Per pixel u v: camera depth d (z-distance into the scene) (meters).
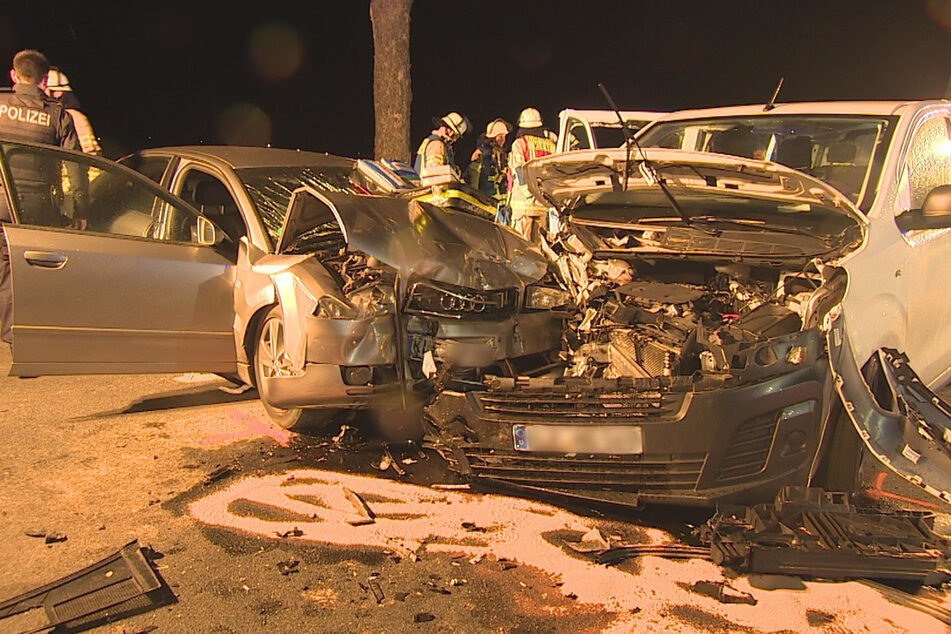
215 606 3.32
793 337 3.99
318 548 3.81
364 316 4.64
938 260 5.07
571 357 4.88
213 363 5.57
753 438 3.97
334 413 5.22
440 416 4.28
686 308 4.64
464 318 4.85
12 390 6.04
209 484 4.46
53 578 3.50
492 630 3.23
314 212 5.40
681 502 3.92
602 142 7.59
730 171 4.72
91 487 4.38
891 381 4.39
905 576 3.62
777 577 3.65
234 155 6.35
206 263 5.50
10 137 5.25
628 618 3.34
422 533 3.99
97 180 5.43
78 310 5.18
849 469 4.38
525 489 4.19
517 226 7.47
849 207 4.48
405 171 6.52
